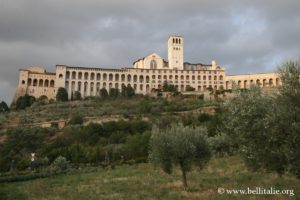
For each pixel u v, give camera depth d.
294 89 24.55
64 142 104.69
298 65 25.30
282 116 24.05
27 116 149.00
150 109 147.00
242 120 28.28
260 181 40.12
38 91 196.75
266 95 28.64
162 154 40.09
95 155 89.31
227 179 43.81
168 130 42.16
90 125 116.06
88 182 50.59
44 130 122.06
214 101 153.12
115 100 177.75
